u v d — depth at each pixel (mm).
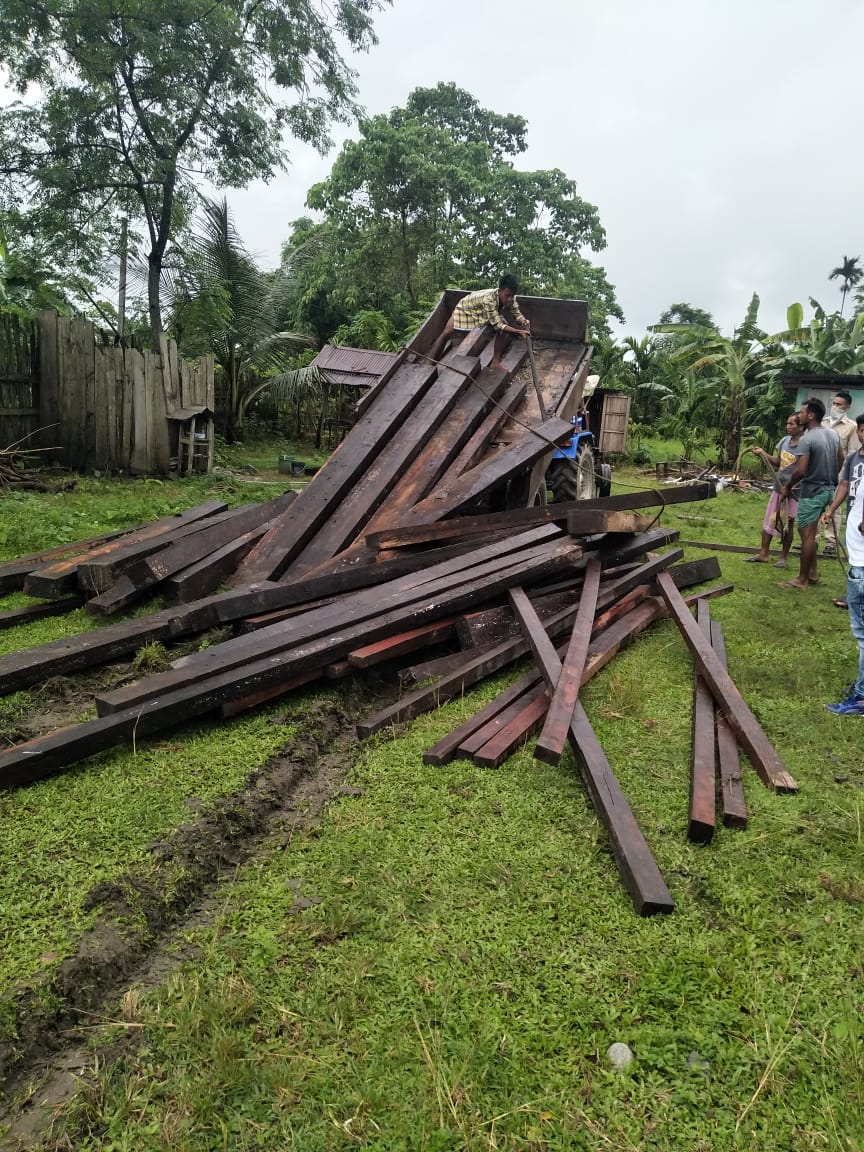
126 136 15945
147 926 2498
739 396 20688
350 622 4531
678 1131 1856
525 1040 2098
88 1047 2078
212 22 15070
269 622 4711
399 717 4145
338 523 5895
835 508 6527
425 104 34562
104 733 3389
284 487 12109
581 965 2389
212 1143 1802
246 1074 1952
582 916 2619
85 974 2260
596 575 5746
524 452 6324
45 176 15195
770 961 2443
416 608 4723
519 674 4840
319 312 32469
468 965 2371
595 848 3020
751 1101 1927
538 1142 1817
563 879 2818
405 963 2373
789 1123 1884
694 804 3199
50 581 5367
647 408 29266
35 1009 2107
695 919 2631
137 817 2990
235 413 20078
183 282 18203
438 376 7371
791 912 2695
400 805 3305
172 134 16062
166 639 4633
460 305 8172
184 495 10438
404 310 30422
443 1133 1812
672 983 2318
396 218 31562
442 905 2648
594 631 5305
